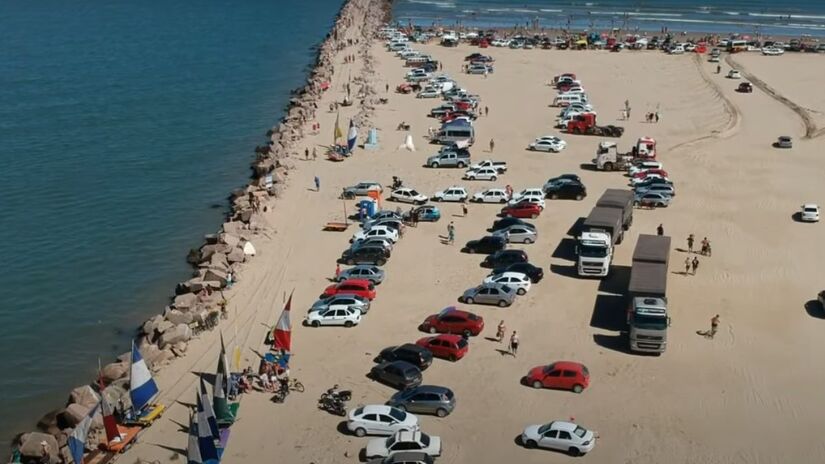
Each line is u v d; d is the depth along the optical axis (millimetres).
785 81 153750
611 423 51750
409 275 73000
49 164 108500
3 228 87312
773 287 70188
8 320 68938
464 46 198125
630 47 193000
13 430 54219
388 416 50188
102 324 68250
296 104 135875
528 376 55938
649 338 58594
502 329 61438
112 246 83312
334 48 185625
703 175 99562
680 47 187750
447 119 125000
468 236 81812
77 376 60719
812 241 79938
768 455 48875
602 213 76750
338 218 87000
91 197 96750
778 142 110375
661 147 111750
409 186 97188
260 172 102625
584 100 134500
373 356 59750
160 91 152625
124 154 113500
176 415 53281
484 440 50094
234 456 48875
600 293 69000
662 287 61750
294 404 54094
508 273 69375
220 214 91812
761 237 80938
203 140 121062
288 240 81500
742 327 63469
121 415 52875
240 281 72375
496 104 138125
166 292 73438
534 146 110938
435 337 59781
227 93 152500
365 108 132500
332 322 63906
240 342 61875
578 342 61312
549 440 48844
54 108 138000
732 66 169125
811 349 60344
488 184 97438
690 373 57281
